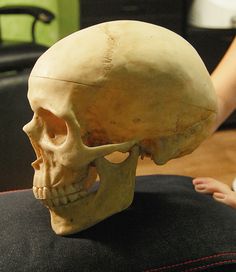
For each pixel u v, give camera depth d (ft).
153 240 2.50
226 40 7.76
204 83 2.37
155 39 2.25
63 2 7.98
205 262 2.43
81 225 2.45
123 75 2.16
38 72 2.25
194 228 2.62
